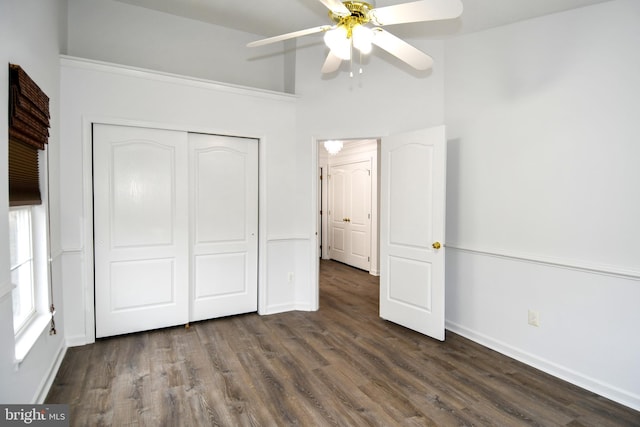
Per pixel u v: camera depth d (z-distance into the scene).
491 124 3.01
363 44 2.08
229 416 2.06
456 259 3.35
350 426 1.99
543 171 2.65
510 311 2.88
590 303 2.40
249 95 3.62
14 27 1.78
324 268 6.48
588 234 2.41
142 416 2.05
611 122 2.30
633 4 2.21
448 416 2.09
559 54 2.56
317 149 3.89
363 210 6.29
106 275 3.10
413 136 3.32
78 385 2.36
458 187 3.30
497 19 2.85
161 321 3.33
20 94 1.75
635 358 2.20
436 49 3.42
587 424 2.03
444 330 3.26
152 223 3.25
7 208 1.65
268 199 3.78
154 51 3.42
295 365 2.69
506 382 2.48
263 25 3.63
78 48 3.14
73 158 2.90
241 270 3.76
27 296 2.25
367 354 2.89
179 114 3.30
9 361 1.64
